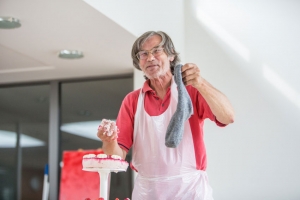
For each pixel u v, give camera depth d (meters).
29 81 4.33
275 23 3.83
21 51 3.50
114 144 1.85
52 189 4.17
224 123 1.90
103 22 2.93
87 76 4.20
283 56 3.77
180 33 3.90
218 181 3.72
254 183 3.66
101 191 1.69
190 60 3.96
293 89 3.71
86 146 4.20
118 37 3.21
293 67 3.73
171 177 1.93
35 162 4.29
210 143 3.78
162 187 1.93
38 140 4.30
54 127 4.25
